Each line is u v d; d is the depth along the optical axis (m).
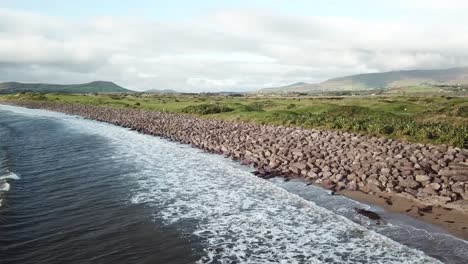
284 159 34.69
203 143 48.34
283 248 17.20
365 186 25.70
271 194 25.81
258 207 23.11
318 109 65.56
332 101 90.62
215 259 16.22
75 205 23.59
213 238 18.47
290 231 19.16
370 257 15.99
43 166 35.38
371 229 18.97
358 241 17.62
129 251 17.03
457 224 18.97
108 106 115.00
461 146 30.02
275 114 60.03
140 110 96.12
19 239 18.23
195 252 16.92
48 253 16.77
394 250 16.50
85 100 147.88
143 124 73.06
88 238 18.45
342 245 17.28
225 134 51.16
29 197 25.20
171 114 79.69
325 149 35.19
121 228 19.78
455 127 36.81
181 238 18.48
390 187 24.47
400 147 31.58
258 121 56.41
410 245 17.02
